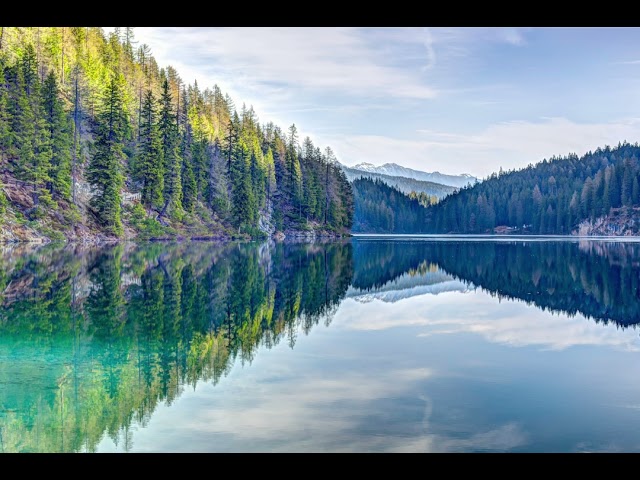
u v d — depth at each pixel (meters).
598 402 11.01
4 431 9.48
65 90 70.94
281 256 50.66
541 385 12.13
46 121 56.97
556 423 9.91
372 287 30.42
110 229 60.91
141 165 69.25
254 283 29.88
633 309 23.55
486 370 13.35
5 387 11.70
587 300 26.05
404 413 10.33
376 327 18.94
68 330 17.34
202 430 9.51
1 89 54.28
